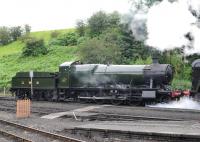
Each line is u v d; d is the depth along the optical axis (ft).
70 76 113.91
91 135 56.24
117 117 74.90
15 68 203.31
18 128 66.69
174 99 96.07
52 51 217.15
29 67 198.80
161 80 97.25
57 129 64.44
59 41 230.48
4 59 228.63
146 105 99.81
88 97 108.68
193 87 87.97
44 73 121.70
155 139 48.65
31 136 57.93
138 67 101.96
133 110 82.99
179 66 141.08
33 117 82.12
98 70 108.47
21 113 81.97
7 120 77.36
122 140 51.65
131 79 101.55
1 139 55.98
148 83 99.45
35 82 123.95
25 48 223.71
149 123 61.62
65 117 80.07
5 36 279.49
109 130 53.47
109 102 105.50
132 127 55.83
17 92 131.13
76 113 82.17
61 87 116.16
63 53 209.36
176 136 46.75
